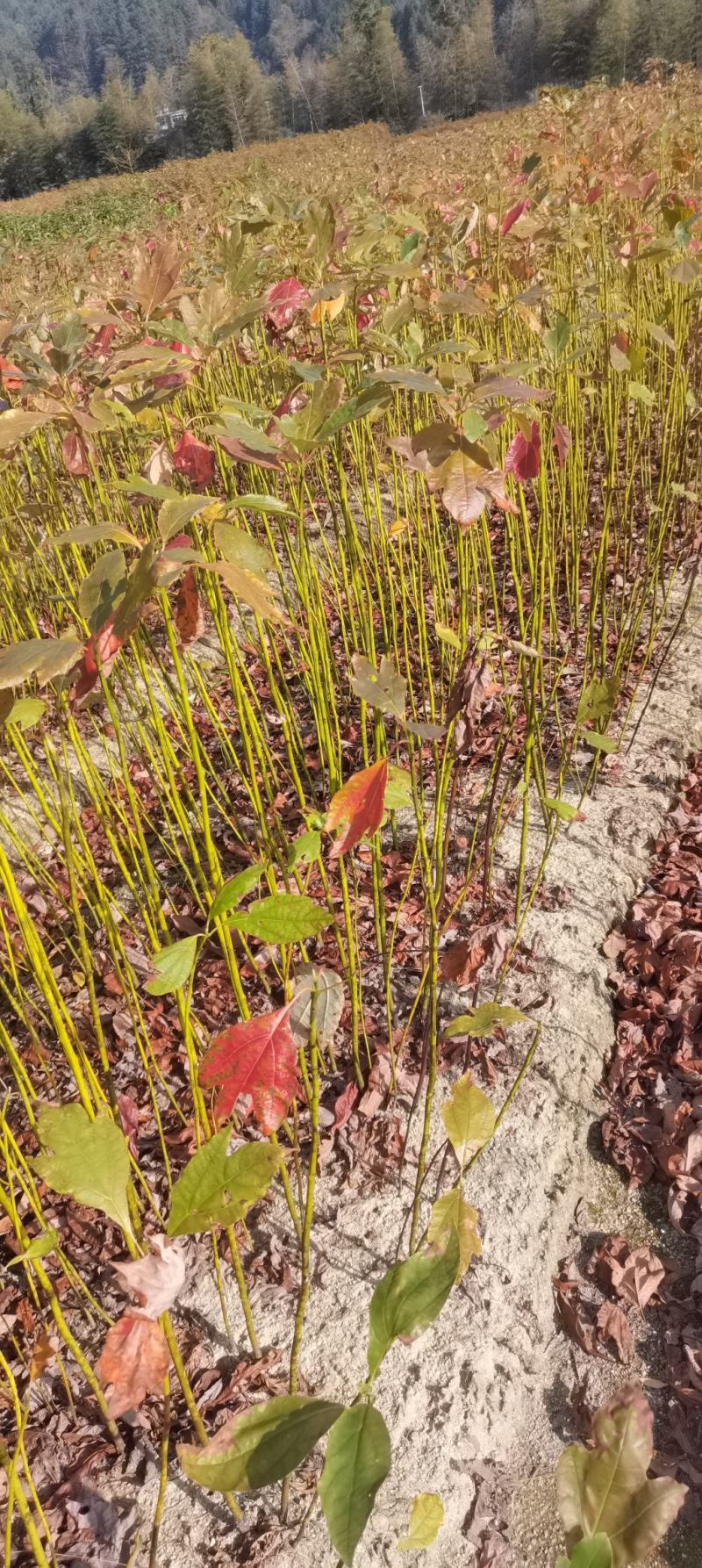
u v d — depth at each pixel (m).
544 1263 1.21
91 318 1.42
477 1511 0.99
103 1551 0.94
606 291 2.66
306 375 1.33
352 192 3.45
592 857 1.70
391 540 2.40
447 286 2.37
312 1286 1.15
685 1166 1.31
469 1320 1.12
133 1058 1.41
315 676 1.56
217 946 1.57
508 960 1.51
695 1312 1.18
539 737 1.67
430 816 1.78
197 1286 1.15
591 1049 1.44
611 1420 0.44
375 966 1.51
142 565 0.70
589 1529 0.42
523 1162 1.27
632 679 2.11
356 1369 1.07
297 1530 0.95
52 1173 0.59
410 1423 1.04
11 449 1.80
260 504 0.84
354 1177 1.25
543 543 1.99
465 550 2.12
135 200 12.86
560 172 2.79
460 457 0.92
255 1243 1.19
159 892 1.65
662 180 3.13
